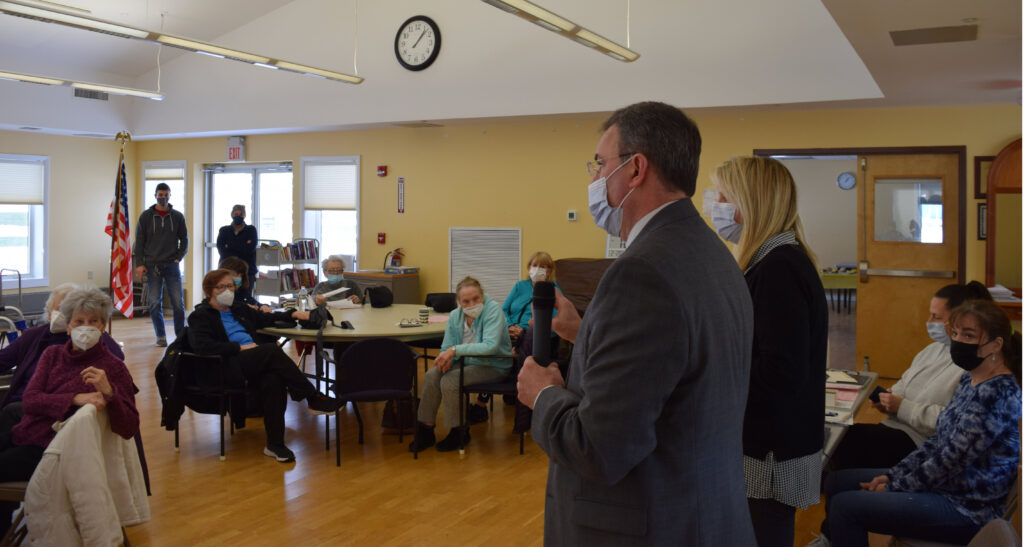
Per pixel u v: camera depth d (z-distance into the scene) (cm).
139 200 1125
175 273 846
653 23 689
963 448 231
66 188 1036
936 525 234
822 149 690
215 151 1042
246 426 524
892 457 306
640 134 138
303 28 882
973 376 242
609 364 122
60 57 936
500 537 341
